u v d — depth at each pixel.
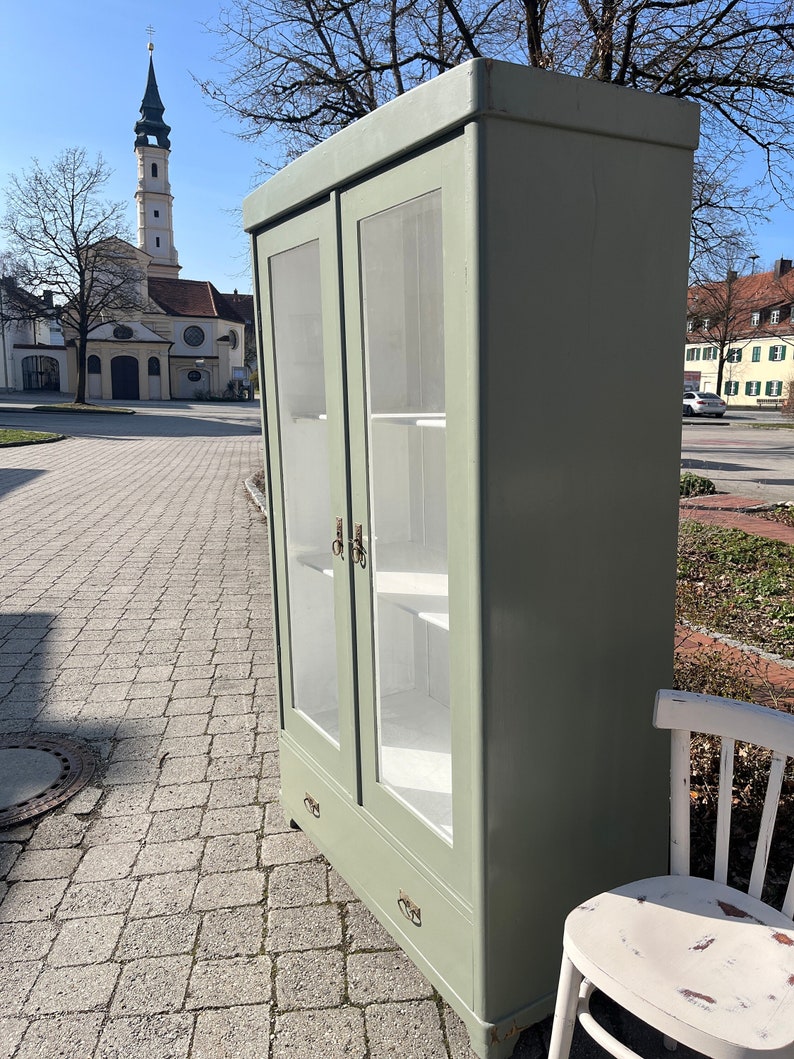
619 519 1.85
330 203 2.00
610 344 1.76
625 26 5.87
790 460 16.34
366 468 2.02
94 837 2.80
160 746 3.49
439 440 2.12
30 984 2.12
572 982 1.55
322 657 2.55
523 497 1.67
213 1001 2.05
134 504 10.16
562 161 1.60
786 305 46.19
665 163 1.77
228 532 8.37
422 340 2.04
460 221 1.54
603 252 1.70
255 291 2.58
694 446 20.06
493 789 1.72
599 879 2.00
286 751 2.78
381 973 2.15
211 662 4.51
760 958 1.49
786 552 6.46
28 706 3.91
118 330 47.44
